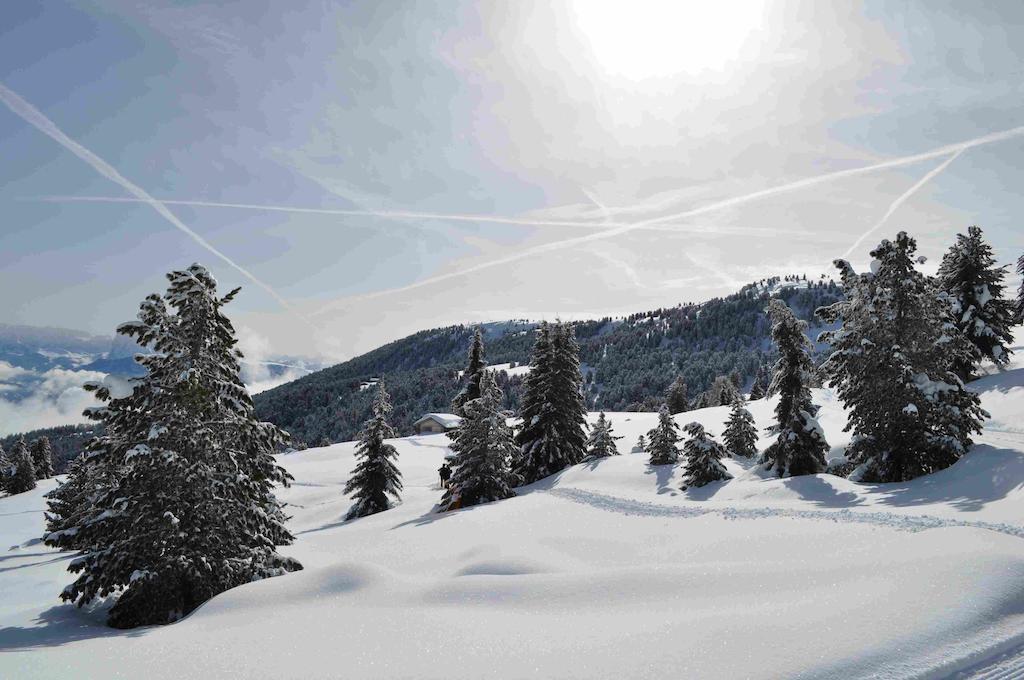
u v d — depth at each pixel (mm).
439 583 10453
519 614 8680
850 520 13930
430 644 7500
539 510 22672
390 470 37406
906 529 12062
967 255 35844
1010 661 6074
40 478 94375
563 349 38688
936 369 19672
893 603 7195
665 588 9016
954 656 6102
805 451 23984
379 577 11344
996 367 37094
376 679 6480
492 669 6496
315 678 6660
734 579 8977
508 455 30984
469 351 47781
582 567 12906
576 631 7566
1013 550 8500
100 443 14406
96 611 14250
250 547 15422
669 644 6680
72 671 7512
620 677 5992
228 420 14836
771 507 17266
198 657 7738
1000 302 35250
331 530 29812
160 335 14547
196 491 13883
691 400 165625
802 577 8656
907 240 20250
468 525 21312
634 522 18203
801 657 6078
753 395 86500
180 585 13414
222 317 15266
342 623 8859
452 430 31188
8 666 7789
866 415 20125
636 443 46812
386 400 38125
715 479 25797
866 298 20828
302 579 11695
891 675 5781
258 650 7836
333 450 74875
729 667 5992
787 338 24781
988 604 7055
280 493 51438
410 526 24234
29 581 17859
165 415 14109
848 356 20672
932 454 18938
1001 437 22844
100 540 13961
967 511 12969
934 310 20156
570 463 37844
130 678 7160
